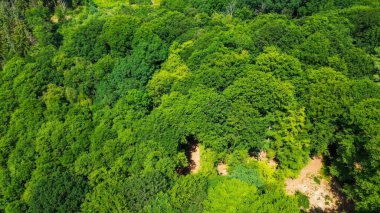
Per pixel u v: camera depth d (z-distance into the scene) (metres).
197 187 46.75
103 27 87.75
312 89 56.88
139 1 133.62
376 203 43.75
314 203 55.75
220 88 63.12
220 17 105.25
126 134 55.53
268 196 43.75
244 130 54.72
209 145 56.72
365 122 50.72
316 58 65.44
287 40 71.94
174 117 56.62
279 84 56.69
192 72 68.19
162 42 79.62
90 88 74.88
